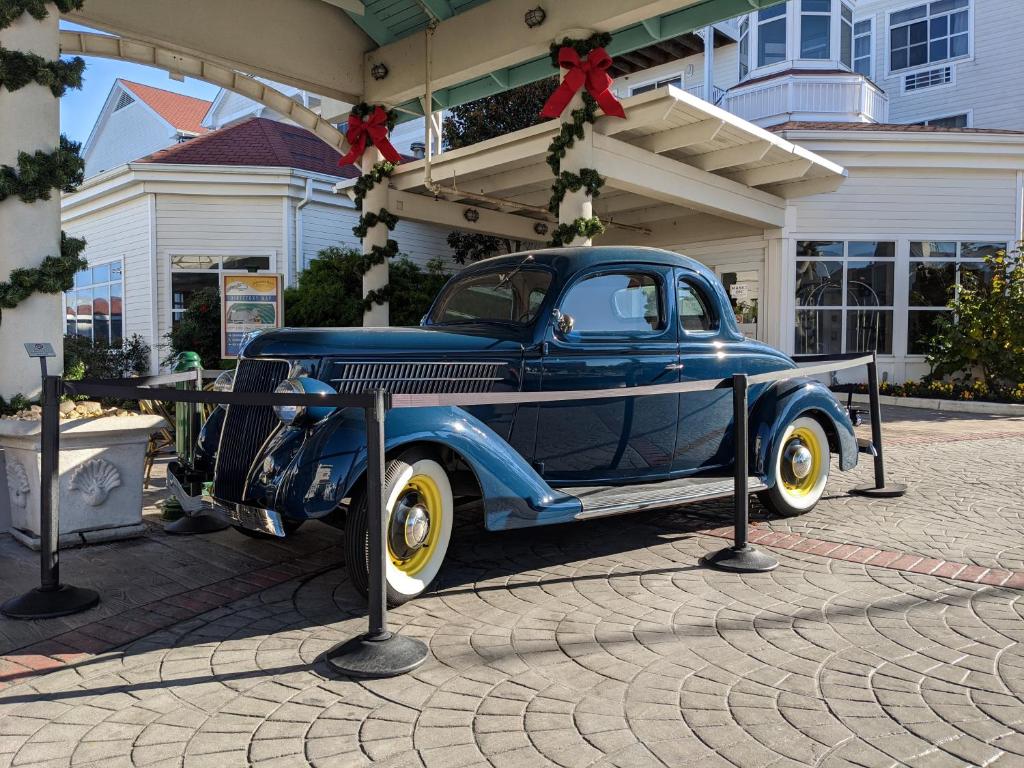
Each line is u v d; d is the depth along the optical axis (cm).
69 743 248
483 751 241
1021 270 1290
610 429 471
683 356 500
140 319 1562
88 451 481
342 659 304
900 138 1390
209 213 1515
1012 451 835
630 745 243
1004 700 268
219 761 237
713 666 302
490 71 891
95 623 355
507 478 389
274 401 308
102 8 729
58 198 519
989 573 413
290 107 975
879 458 622
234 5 831
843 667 298
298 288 1282
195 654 320
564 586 406
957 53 1938
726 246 1453
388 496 360
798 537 495
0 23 487
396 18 916
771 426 519
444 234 1789
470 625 351
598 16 770
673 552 468
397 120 1027
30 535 479
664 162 965
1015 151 1405
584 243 823
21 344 501
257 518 369
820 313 1447
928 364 1410
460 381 421
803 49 1809
